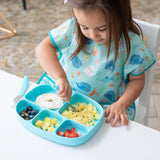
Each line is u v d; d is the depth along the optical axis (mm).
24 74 2143
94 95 1159
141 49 1020
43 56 1074
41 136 819
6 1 2961
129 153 778
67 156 767
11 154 768
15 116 883
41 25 2643
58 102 954
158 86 2053
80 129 855
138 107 1250
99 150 786
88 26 841
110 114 913
